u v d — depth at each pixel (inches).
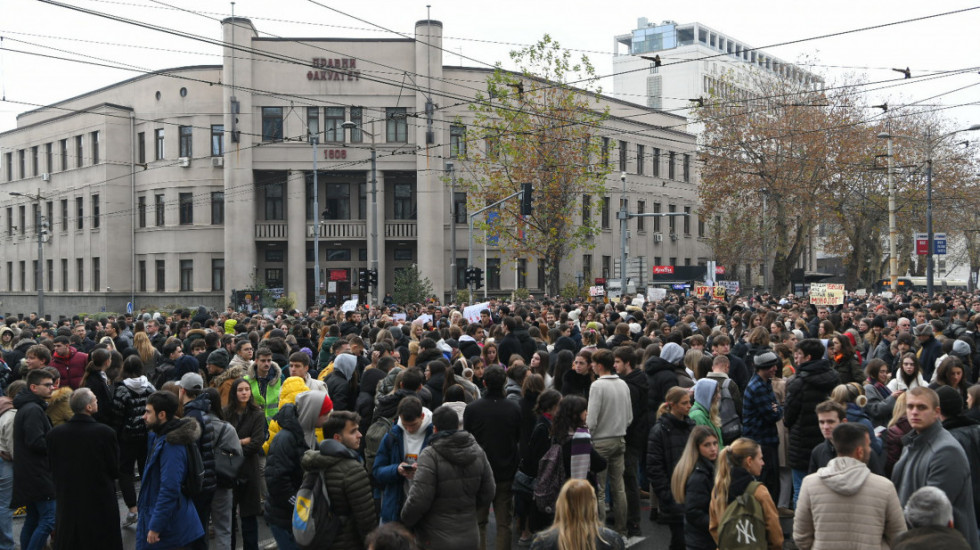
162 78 2003.0
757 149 1886.1
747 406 368.8
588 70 1600.6
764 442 367.2
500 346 522.0
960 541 175.3
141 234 2069.4
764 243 2031.3
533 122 1578.5
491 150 1658.5
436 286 1911.9
